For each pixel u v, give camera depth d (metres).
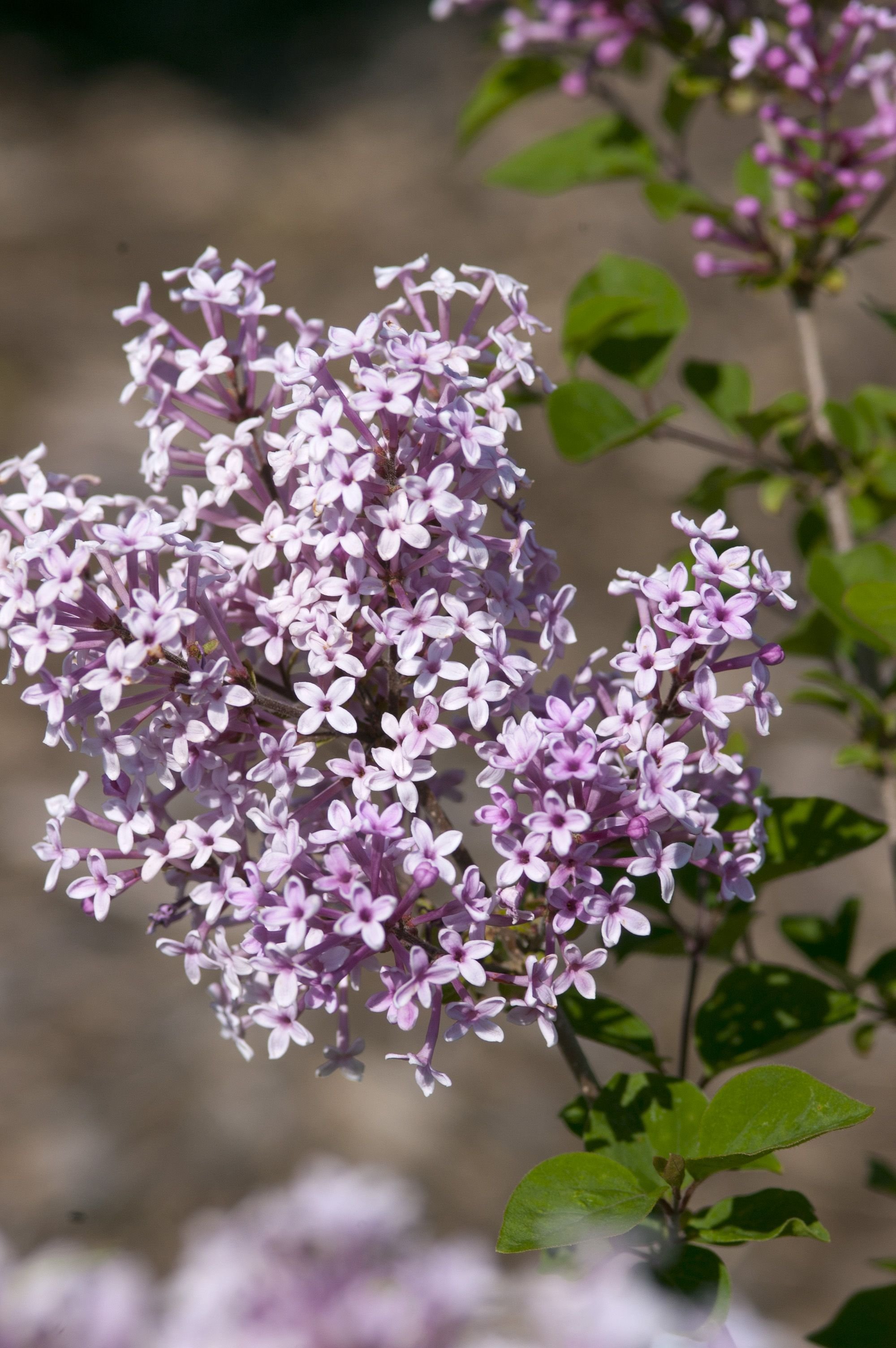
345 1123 1.50
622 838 0.81
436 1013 0.79
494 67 1.20
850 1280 1.45
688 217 3.17
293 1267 0.71
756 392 2.69
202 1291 0.71
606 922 0.79
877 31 0.99
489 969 0.81
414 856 0.78
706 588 0.79
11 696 2.08
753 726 2.09
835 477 1.00
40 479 0.81
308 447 0.79
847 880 1.98
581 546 2.39
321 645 0.80
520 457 2.54
